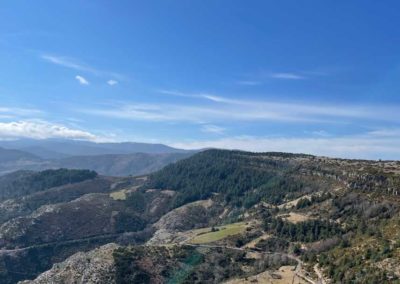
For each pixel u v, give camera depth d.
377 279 194.62
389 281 190.62
